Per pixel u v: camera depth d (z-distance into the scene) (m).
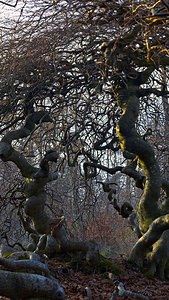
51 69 8.88
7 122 9.91
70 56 9.01
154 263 10.62
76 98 9.35
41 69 8.92
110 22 8.58
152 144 12.73
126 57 9.26
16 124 10.83
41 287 4.86
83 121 9.41
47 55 8.67
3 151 9.46
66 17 8.46
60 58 8.85
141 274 10.50
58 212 13.09
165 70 10.06
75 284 9.25
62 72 9.01
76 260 10.25
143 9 8.13
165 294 9.36
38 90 9.14
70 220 13.34
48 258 10.41
